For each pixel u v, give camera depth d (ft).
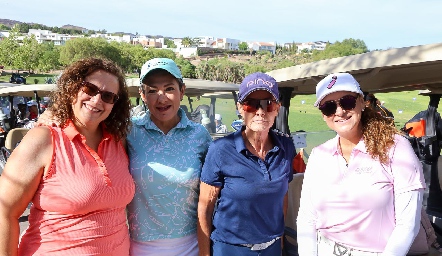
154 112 6.48
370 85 9.10
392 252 5.34
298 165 10.75
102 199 5.41
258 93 6.05
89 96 5.54
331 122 5.95
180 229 6.48
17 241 5.17
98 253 5.41
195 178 6.51
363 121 5.89
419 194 5.43
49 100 5.75
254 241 6.20
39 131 5.30
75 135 5.47
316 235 6.32
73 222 5.28
